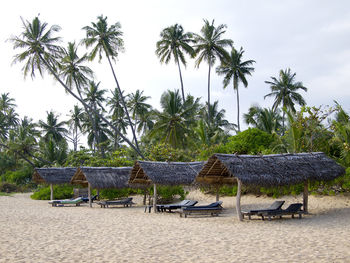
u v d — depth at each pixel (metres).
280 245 8.52
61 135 55.38
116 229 11.74
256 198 20.52
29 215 16.09
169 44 38.16
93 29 35.94
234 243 8.94
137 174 19.36
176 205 17.34
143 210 18.97
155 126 34.25
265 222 12.88
